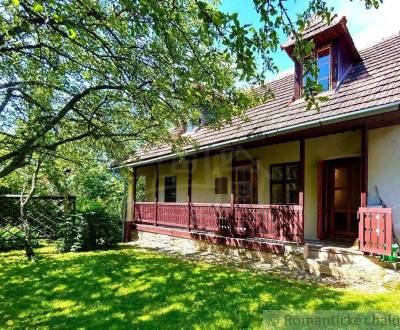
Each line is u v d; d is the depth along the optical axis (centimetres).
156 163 1323
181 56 471
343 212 878
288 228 771
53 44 555
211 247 1003
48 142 595
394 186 665
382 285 579
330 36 846
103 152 819
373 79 735
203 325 425
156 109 686
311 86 274
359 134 814
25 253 992
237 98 517
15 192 1259
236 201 1146
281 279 645
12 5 417
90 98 677
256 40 274
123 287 613
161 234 1230
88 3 432
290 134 804
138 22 411
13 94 549
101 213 1140
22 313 495
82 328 432
